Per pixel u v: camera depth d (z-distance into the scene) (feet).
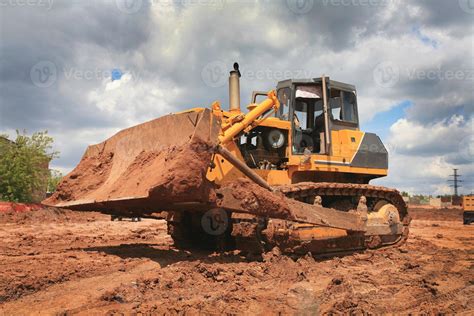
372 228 33.01
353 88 34.78
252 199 23.27
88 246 32.83
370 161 33.81
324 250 29.40
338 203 33.53
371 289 21.12
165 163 21.84
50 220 68.69
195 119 22.67
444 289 21.36
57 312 15.46
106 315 15.15
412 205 217.36
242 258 26.50
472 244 45.27
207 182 21.56
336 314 16.21
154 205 24.82
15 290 17.99
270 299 18.30
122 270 22.38
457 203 215.31
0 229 50.24
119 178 25.30
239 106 30.94
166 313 15.60
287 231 26.21
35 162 85.15
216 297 18.12
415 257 32.37
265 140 30.91
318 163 31.12
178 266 23.29
